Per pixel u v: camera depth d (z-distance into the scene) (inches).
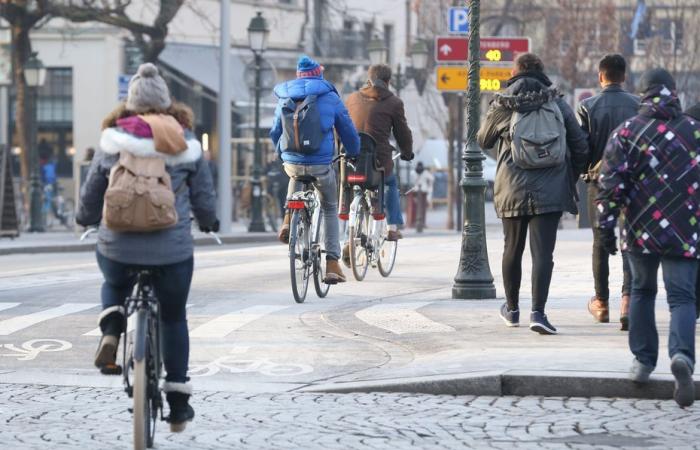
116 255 770.8
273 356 1130.0
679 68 5777.6
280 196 3814.0
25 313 1413.6
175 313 799.1
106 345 778.8
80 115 4822.8
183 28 4847.4
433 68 5625.0
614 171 916.6
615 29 5693.9
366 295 1523.1
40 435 842.8
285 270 1852.9
